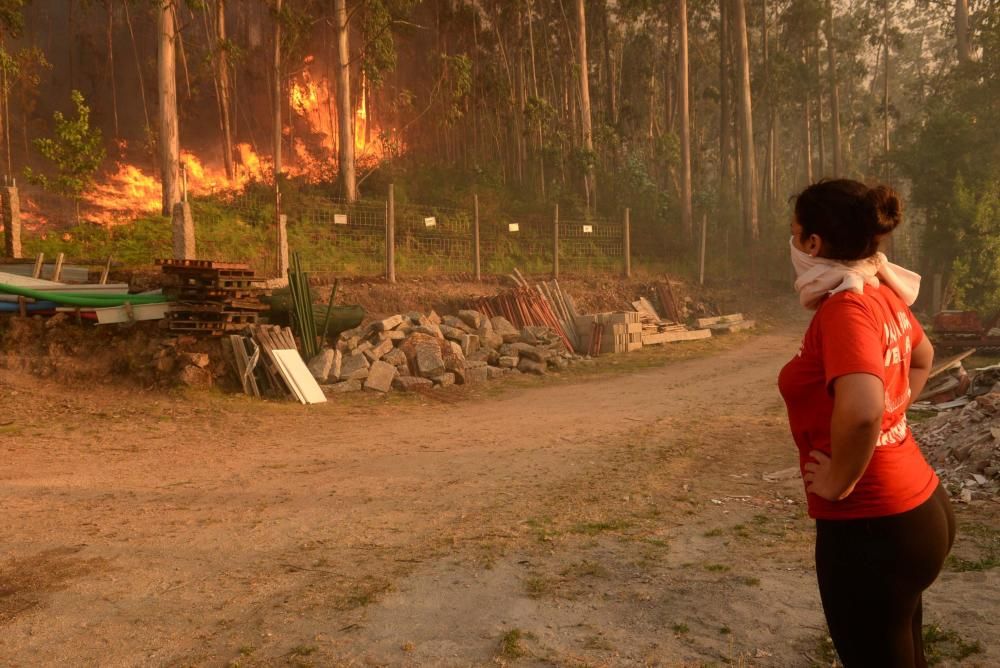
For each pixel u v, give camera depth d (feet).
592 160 120.88
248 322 44.65
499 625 11.84
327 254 79.51
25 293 41.81
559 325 67.46
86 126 80.43
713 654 10.60
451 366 49.52
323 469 25.46
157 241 72.74
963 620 11.32
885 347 5.71
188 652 10.91
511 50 149.28
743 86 126.41
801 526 17.65
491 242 95.14
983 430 22.74
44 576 14.32
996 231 104.53
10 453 27.22
